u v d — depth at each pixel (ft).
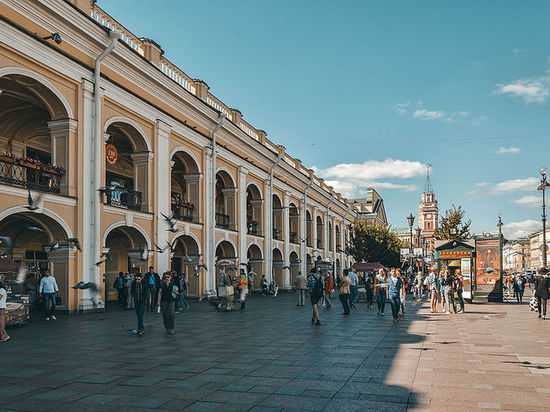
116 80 65.72
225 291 67.41
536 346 35.29
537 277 58.65
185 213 85.81
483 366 27.91
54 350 33.81
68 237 57.06
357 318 56.90
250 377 25.30
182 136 81.20
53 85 55.67
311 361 29.63
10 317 45.09
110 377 25.40
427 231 424.87
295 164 142.00
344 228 199.93
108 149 68.23
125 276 73.61
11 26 49.55
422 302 85.71
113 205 64.44
